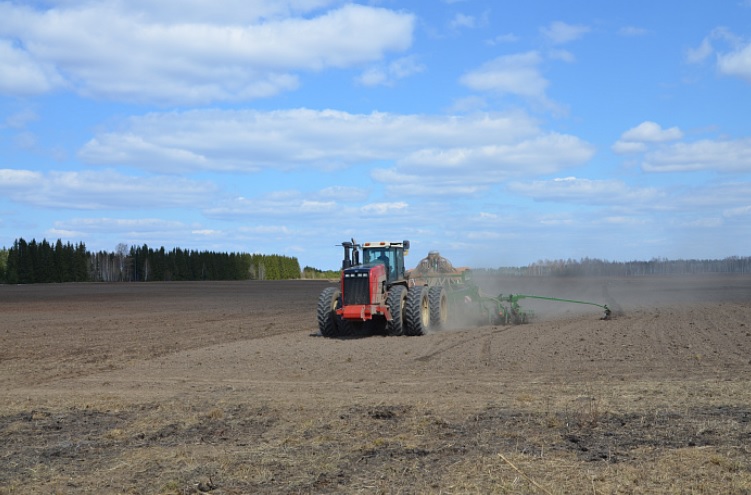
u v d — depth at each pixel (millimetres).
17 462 7582
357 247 21141
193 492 6492
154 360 16344
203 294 56219
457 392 10930
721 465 6730
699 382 11195
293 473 6934
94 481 6895
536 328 20781
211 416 9633
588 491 6137
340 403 10188
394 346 17391
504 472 6691
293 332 22812
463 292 22906
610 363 13617
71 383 13281
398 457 7344
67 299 48656
